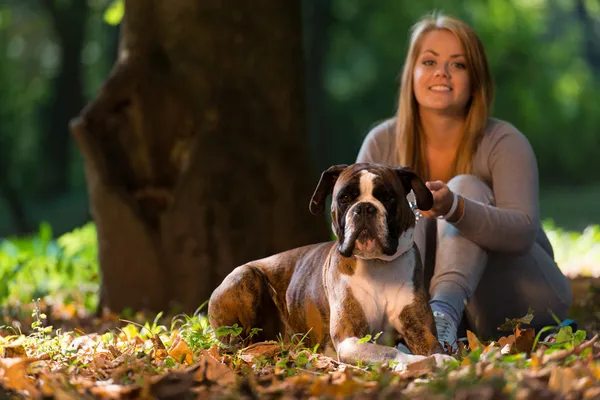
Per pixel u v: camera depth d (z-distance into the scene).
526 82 52.00
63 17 47.56
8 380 6.41
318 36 39.72
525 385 5.64
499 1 52.88
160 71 11.77
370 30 49.31
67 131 49.91
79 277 15.28
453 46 8.64
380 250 6.62
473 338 7.29
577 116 55.38
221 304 7.80
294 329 7.66
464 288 7.91
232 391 6.01
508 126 8.76
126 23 12.03
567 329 7.16
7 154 51.59
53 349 7.82
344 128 52.44
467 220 7.81
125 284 11.45
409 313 6.97
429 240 8.48
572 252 18.91
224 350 7.59
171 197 11.48
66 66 48.31
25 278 14.66
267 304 7.83
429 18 8.98
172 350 7.42
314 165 12.55
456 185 8.31
